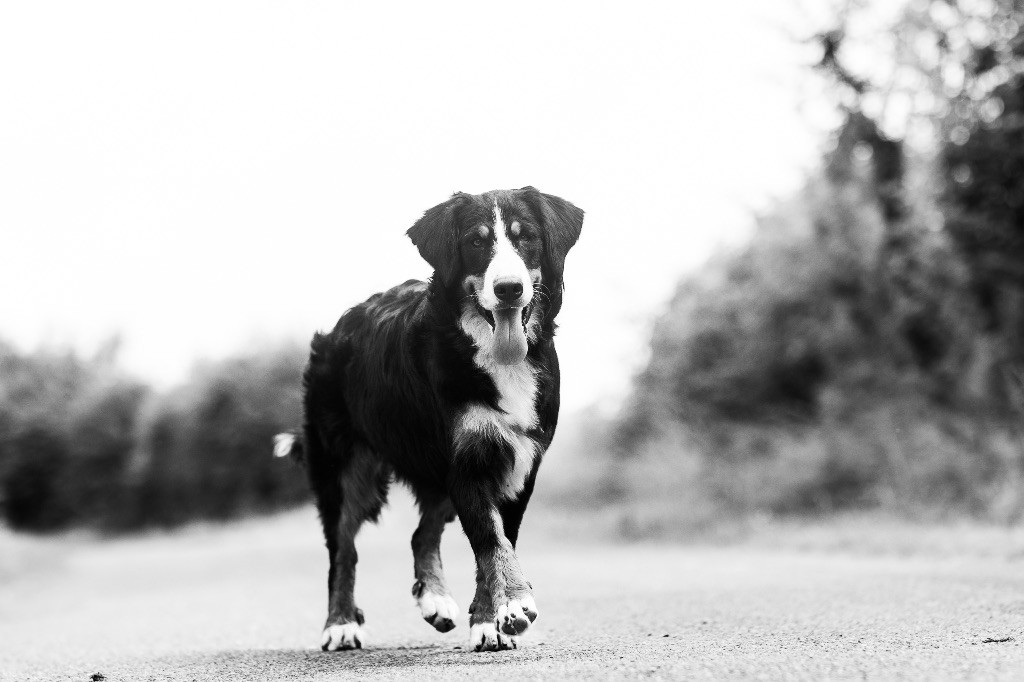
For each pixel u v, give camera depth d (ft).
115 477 131.85
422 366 18.63
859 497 59.57
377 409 19.93
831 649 15.23
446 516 20.68
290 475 118.93
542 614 24.73
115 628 28.55
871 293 65.62
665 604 25.17
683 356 76.43
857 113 64.90
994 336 60.49
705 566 39.65
